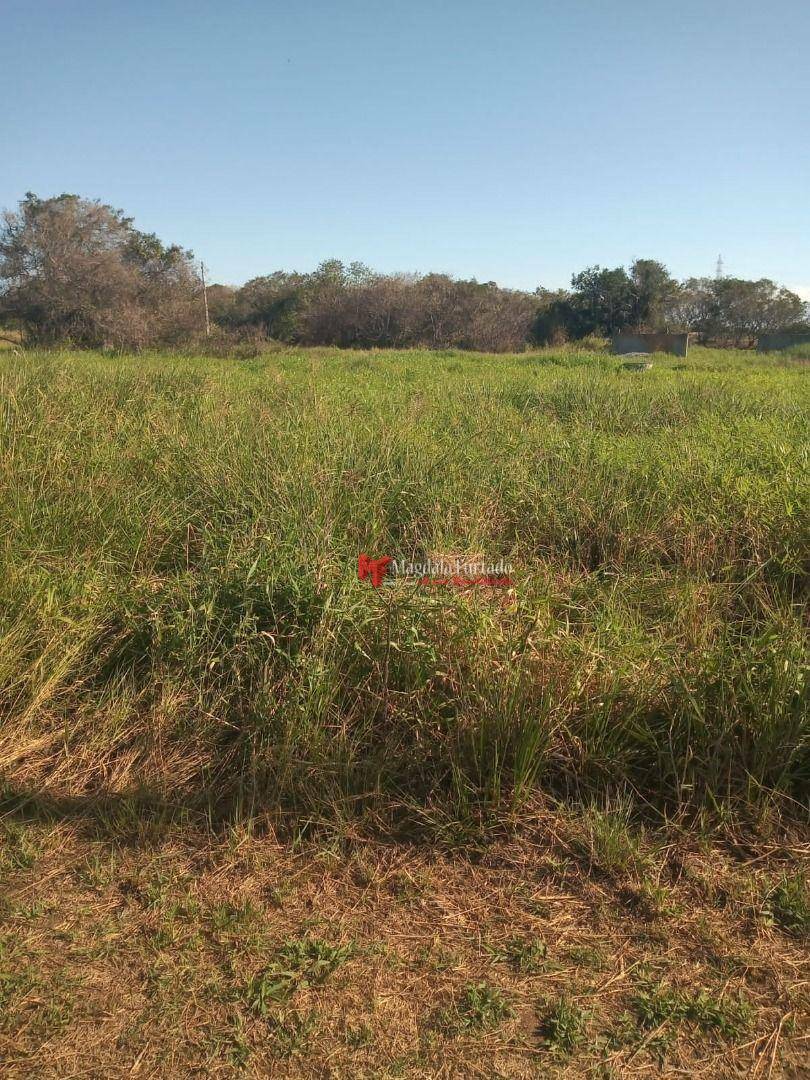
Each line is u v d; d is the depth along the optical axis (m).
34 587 4.04
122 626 3.98
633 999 2.29
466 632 3.46
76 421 6.82
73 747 3.39
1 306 31.09
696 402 10.05
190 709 3.46
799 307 49.19
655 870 2.77
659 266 45.16
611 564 4.97
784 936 2.52
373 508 5.17
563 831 2.96
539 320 44.06
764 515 5.05
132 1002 2.26
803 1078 2.08
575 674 3.35
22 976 2.33
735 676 3.36
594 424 8.81
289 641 3.60
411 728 3.26
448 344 41.22
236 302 44.84
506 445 6.92
